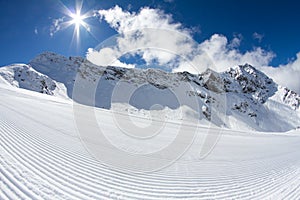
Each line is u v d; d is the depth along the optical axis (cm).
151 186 436
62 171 441
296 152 1312
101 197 359
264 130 13038
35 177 394
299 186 538
